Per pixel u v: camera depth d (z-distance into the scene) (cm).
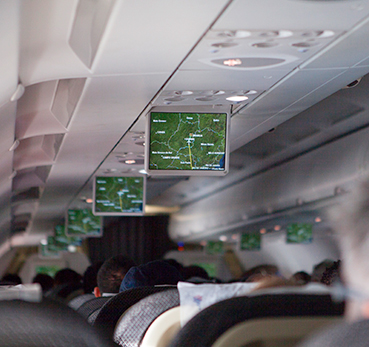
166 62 391
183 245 2453
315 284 132
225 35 335
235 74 433
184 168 559
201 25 316
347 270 86
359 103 745
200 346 116
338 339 77
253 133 721
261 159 1146
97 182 1030
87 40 361
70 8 299
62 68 386
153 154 557
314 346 80
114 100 492
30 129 585
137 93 475
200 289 176
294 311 119
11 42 302
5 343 97
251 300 120
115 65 386
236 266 2412
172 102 530
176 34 329
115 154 802
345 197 88
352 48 380
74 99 511
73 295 908
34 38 321
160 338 184
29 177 1028
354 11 301
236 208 1695
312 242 2025
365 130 841
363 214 83
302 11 299
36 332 98
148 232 2478
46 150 805
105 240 2475
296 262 2152
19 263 2462
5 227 1568
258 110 583
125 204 1035
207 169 561
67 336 98
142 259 2462
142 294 245
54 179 1025
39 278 928
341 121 828
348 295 86
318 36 348
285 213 1622
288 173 1208
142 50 357
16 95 414
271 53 382
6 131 535
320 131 892
